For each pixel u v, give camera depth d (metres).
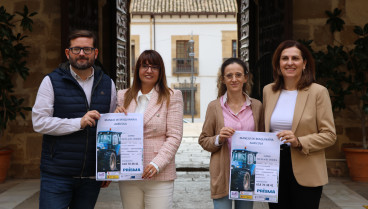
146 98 2.45
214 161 2.47
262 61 6.00
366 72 5.92
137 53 23.36
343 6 5.98
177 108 2.43
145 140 2.35
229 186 2.24
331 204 4.36
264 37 6.01
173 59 23.45
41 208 2.27
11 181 5.84
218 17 23.30
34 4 6.03
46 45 6.04
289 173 2.31
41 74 6.05
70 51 2.28
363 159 5.51
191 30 23.41
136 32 23.25
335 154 6.02
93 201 2.46
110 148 2.26
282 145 2.34
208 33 23.42
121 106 2.44
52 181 2.27
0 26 5.66
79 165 2.28
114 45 6.43
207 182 5.54
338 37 6.00
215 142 2.39
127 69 7.27
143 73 2.40
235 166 2.24
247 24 6.82
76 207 2.45
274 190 2.19
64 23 5.26
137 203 2.42
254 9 6.65
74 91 2.31
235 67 2.42
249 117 2.45
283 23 5.48
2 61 5.91
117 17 6.54
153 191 2.35
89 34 2.31
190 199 4.59
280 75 2.43
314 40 6.03
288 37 5.39
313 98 2.26
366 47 5.67
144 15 23.08
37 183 5.68
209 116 2.54
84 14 5.72
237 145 2.25
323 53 5.79
